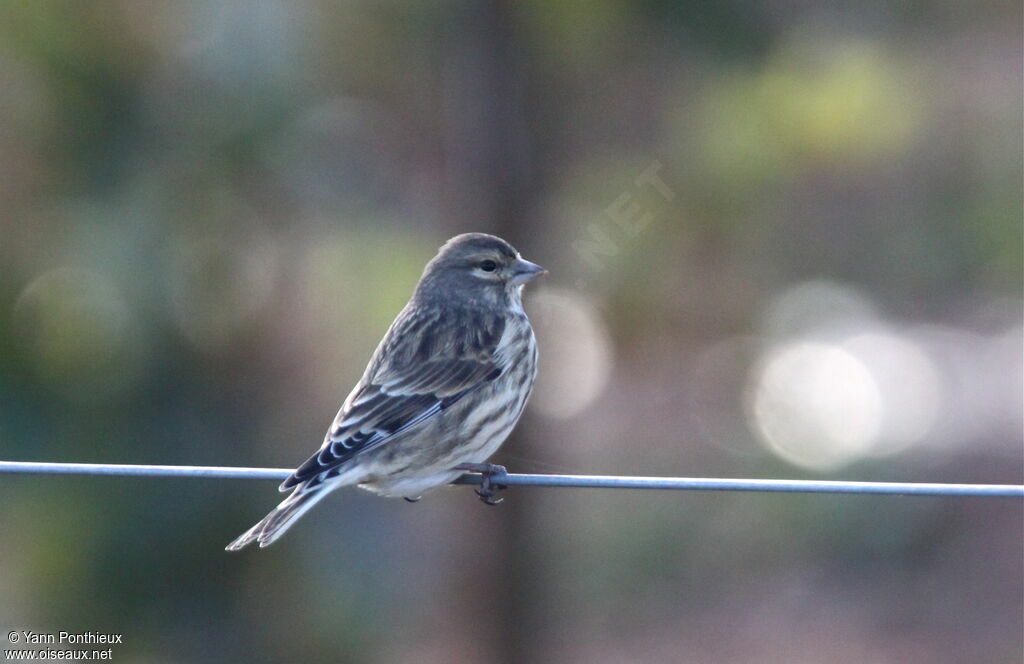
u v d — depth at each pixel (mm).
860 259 16969
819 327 18188
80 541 12594
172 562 13000
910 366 20688
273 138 12289
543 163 13391
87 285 11891
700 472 18469
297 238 12945
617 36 12969
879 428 19672
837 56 12953
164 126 12156
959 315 21516
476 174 13039
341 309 12711
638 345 14812
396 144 13664
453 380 9070
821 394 18859
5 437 12016
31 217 12086
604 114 13438
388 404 8883
